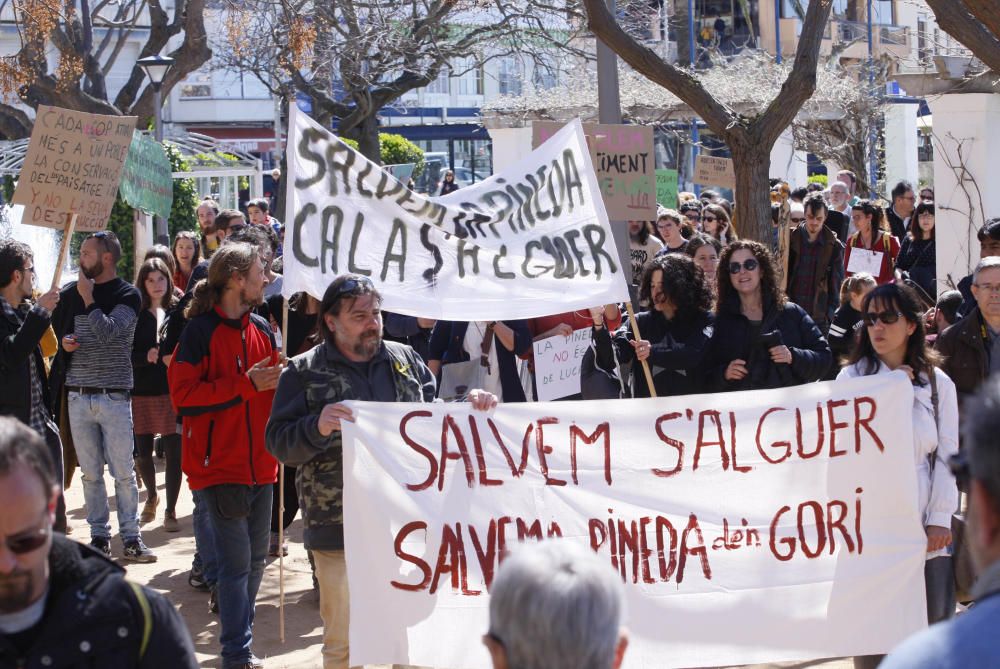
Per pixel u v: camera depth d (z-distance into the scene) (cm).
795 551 489
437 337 763
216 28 3378
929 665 205
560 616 219
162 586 748
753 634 486
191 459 565
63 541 267
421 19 2384
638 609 487
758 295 624
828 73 2267
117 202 1888
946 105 1424
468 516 473
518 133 2288
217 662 611
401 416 469
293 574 780
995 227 749
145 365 873
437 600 466
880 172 2673
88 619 259
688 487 491
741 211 1055
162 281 876
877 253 1141
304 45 2355
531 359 760
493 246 546
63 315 784
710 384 625
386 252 532
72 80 2589
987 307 601
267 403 573
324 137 525
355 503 462
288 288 518
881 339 488
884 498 486
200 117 4872
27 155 708
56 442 681
